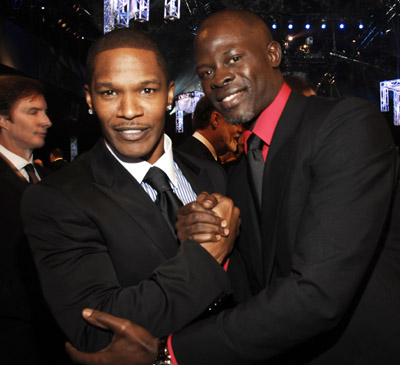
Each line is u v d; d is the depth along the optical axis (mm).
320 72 17062
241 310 937
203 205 1069
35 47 8609
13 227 1929
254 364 933
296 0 13625
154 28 13125
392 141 1047
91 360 953
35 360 2000
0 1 8297
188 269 977
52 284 1021
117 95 1096
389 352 1059
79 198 1082
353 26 14969
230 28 1168
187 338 948
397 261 1129
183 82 14195
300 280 909
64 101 10766
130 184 1164
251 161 1277
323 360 1106
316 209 971
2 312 1869
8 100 2203
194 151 2520
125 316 938
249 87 1184
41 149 13797
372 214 939
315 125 1085
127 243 1082
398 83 12711
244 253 1306
